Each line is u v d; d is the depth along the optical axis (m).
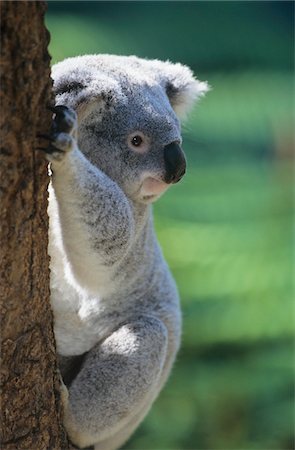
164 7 45.38
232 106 36.41
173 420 23.66
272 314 26.20
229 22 45.94
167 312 14.01
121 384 12.67
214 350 25.69
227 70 41.72
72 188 10.91
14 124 9.51
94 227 11.27
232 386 24.41
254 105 36.78
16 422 10.37
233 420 23.91
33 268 10.09
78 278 12.12
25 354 10.28
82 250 11.51
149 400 13.76
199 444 23.38
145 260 13.62
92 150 12.24
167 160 12.23
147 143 12.27
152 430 23.48
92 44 35.91
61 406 11.30
